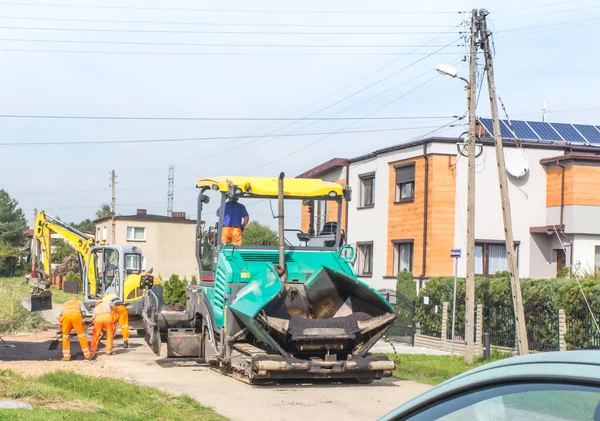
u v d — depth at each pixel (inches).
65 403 416.2
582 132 1201.4
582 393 89.2
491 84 770.2
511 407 96.4
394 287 1194.0
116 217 2338.8
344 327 561.9
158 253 2370.8
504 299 869.2
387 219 1226.0
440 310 987.3
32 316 1055.0
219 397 502.9
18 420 338.0
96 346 751.7
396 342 1050.7
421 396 111.0
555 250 1127.6
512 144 1120.8
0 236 3484.3
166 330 701.3
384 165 1242.6
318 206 631.2
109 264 1065.5
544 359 98.3
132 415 410.9
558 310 776.9
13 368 595.5
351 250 627.5
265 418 435.5
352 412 460.1
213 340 609.6
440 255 1104.8
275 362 533.3
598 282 744.3
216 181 615.5
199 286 668.7
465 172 1117.1
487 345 796.0
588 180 1087.0
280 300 566.9
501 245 1122.0
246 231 670.5
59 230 1129.4
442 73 770.8
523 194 1128.8
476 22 775.7
